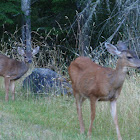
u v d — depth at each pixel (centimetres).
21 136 1534
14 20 4466
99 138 1770
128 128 1931
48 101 2467
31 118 2052
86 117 2150
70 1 4519
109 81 1691
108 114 2098
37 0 4956
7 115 1986
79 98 1909
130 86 2369
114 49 1706
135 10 3447
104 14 4156
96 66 1822
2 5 4088
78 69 1902
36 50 2878
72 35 4338
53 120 2092
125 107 2123
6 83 2562
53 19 4744
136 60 1642
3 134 1553
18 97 2659
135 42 3269
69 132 1833
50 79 2705
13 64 2606
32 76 2744
